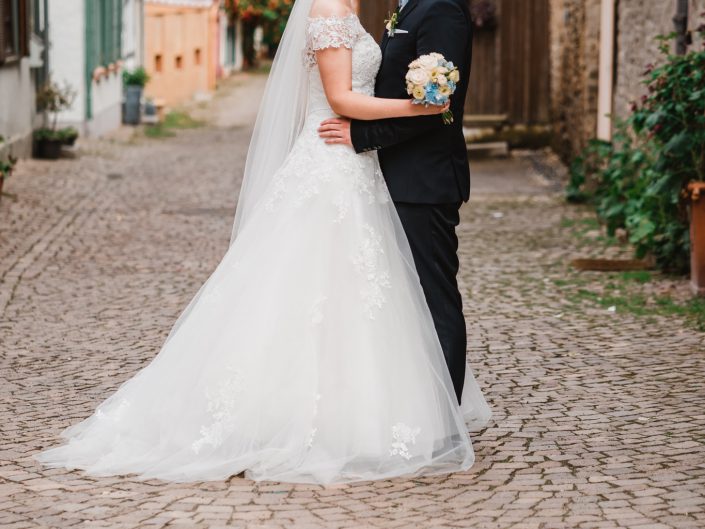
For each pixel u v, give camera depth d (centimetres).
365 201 529
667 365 706
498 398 638
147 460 518
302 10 544
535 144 2391
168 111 3275
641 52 1307
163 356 547
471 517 450
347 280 520
